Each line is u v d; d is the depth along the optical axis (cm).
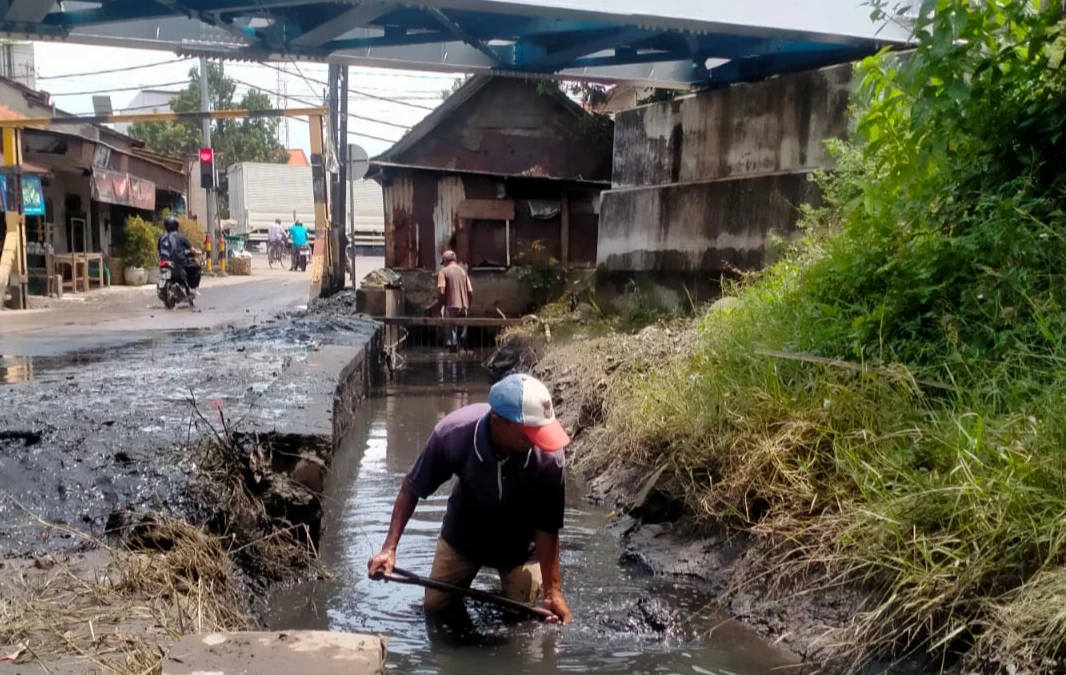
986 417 427
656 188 1176
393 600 465
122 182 2478
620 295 1251
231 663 275
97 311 1795
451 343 1592
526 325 1368
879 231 618
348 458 793
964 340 500
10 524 416
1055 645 312
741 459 516
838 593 416
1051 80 568
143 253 2694
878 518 406
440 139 1738
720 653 405
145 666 287
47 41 908
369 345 1161
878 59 627
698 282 1104
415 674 375
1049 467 371
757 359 589
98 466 470
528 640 417
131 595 357
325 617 438
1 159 1716
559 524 424
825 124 933
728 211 1055
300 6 905
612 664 391
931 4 563
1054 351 439
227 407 604
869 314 555
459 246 1708
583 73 1123
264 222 4581
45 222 2227
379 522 604
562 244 1744
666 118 1163
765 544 476
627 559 539
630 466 659
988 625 339
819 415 501
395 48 1048
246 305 1983
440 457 421
